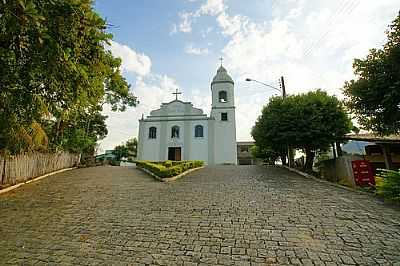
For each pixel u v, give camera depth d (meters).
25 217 6.51
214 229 5.33
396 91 8.52
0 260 4.16
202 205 7.23
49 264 4.02
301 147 15.77
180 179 12.77
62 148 20.81
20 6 4.55
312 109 14.34
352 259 3.91
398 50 8.45
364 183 10.02
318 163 15.41
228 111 32.69
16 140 9.55
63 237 5.11
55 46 5.41
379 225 5.26
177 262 3.99
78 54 6.28
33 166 14.62
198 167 19.86
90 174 16.39
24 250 4.54
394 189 7.15
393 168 13.80
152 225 5.67
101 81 8.05
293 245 4.46
